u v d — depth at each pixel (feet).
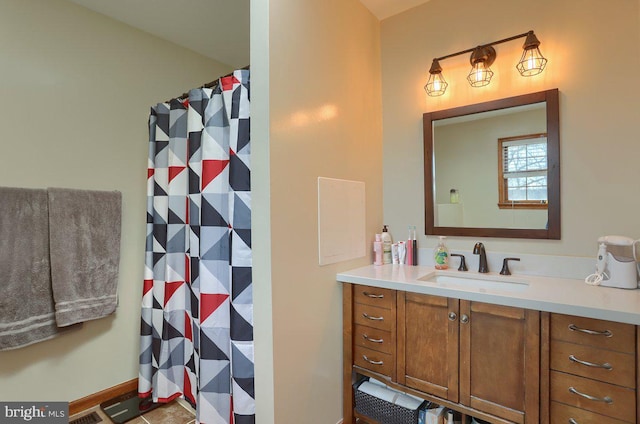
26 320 5.34
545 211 5.27
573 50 5.04
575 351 3.68
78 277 5.90
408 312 4.92
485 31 5.86
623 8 4.67
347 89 5.91
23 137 5.63
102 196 6.30
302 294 4.83
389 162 6.98
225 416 5.18
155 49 7.51
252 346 4.80
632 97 4.61
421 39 6.55
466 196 6.03
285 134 4.55
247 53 8.43
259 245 4.44
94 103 6.51
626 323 3.37
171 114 6.22
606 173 4.80
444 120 6.25
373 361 5.30
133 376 7.04
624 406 3.41
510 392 4.10
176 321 6.19
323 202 5.26
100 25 6.61
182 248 6.18
